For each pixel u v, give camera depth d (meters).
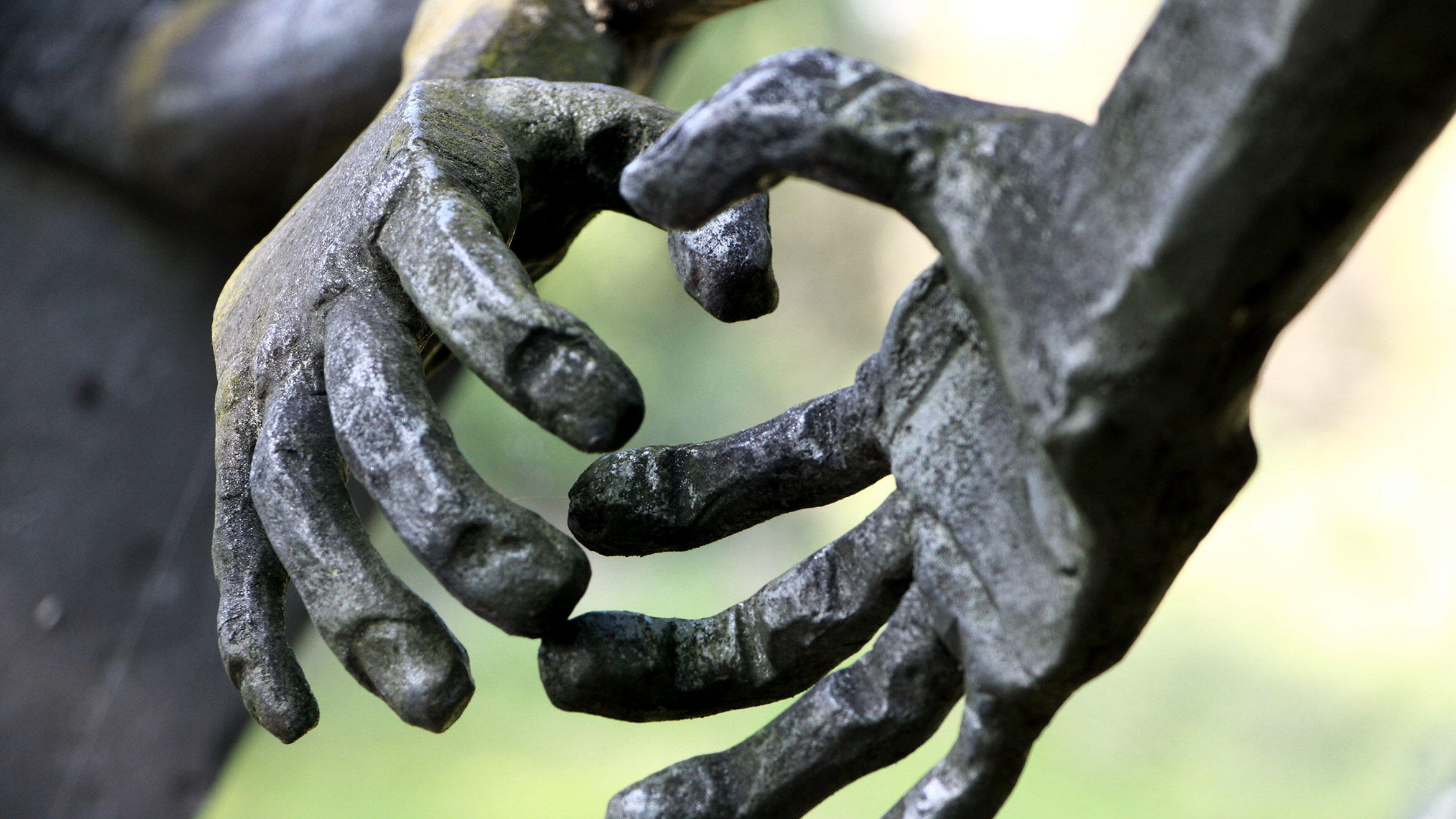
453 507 0.82
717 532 0.87
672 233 0.92
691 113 0.80
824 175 0.80
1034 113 0.79
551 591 0.81
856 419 0.85
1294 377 6.81
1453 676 3.80
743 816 0.84
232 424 0.89
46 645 1.33
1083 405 0.77
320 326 0.87
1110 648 0.80
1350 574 5.44
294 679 0.88
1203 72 0.75
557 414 0.81
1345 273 6.79
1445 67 0.74
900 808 0.83
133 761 1.38
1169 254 0.76
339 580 0.84
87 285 1.36
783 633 0.85
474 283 0.83
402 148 0.88
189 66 1.29
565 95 0.93
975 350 0.82
